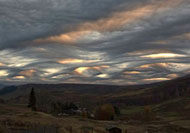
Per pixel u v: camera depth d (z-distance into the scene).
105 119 147.75
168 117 194.50
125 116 182.50
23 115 94.31
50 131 48.50
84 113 144.88
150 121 155.62
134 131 91.00
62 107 175.62
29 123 64.12
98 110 150.62
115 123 120.62
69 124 83.50
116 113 188.50
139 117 174.38
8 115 92.31
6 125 53.94
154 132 94.31
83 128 69.00
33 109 146.12
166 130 102.81
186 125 131.12
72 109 172.75
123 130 89.62
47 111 156.75
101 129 78.69
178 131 103.44
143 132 90.56
